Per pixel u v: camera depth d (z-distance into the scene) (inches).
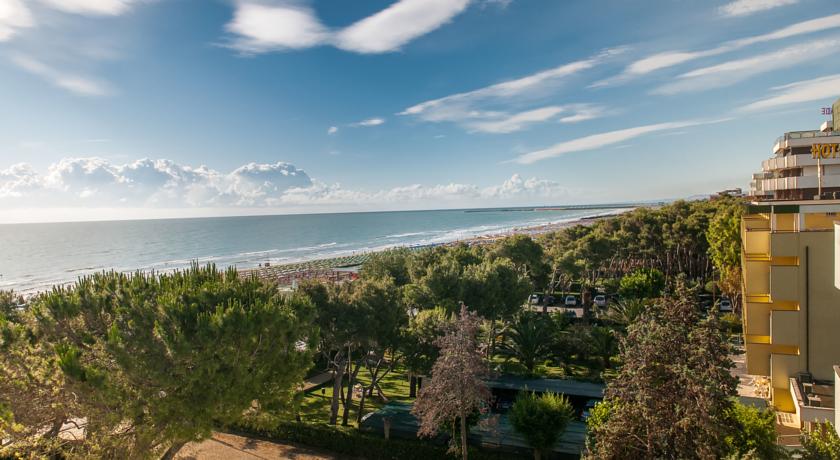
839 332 874.1
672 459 633.0
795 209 936.9
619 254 3159.5
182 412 729.0
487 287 1748.3
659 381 664.4
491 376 1365.7
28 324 869.2
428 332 1284.4
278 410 878.4
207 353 745.6
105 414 711.1
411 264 2444.6
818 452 595.2
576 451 1059.3
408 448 1107.9
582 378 1444.4
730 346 709.9
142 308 788.0
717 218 2317.9
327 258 6279.5
